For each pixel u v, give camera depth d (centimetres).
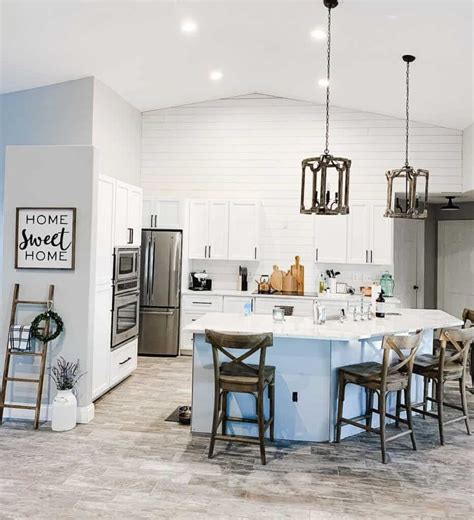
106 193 468
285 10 433
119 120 649
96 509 278
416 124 677
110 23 452
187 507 282
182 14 445
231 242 680
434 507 289
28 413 420
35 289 421
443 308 820
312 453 363
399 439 395
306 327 394
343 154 693
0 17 426
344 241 667
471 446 382
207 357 392
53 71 543
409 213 390
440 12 388
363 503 291
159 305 670
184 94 680
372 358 419
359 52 498
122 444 371
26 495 292
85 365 415
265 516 275
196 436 390
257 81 650
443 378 395
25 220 421
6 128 585
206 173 720
